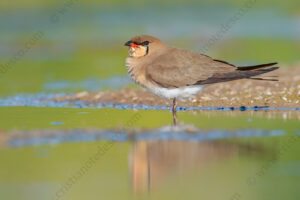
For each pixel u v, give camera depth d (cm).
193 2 4941
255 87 1908
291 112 1634
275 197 1044
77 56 3047
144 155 1225
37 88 2134
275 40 3391
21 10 4012
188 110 1695
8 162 1179
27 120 1536
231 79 1561
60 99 1895
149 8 4691
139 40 1628
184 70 1565
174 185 1088
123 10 4584
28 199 1025
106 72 2545
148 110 1700
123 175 1162
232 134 1373
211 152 1239
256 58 2811
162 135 1370
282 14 4506
